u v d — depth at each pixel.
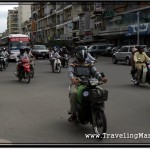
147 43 47.53
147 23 44.47
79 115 7.64
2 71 26.19
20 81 18.59
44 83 17.45
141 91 14.04
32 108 10.42
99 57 49.34
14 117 9.18
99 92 7.03
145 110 9.94
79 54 7.82
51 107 10.55
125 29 50.78
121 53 33.19
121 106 10.59
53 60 24.36
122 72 23.64
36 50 46.06
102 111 6.98
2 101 11.78
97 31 61.41
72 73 7.70
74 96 7.79
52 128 7.98
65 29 83.81
